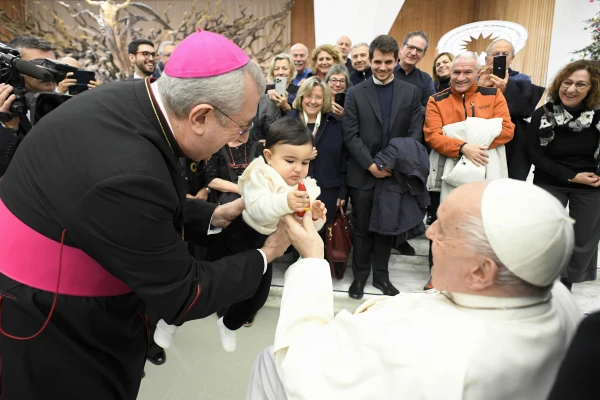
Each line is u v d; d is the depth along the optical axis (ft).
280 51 29.78
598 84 8.14
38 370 3.46
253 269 3.71
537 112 9.15
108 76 24.22
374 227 9.10
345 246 9.73
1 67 4.93
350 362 2.71
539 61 19.86
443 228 2.65
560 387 1.75
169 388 6.88
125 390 4.00
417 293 3.32
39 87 5.50
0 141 4.73
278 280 10.27
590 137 8.66
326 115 9.38
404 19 28.25
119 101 3.22
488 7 25.84
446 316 2.60
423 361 2.39
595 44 15.94
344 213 9.95
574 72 8.22
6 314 3.38
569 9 17.81
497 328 2.45
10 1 28.96
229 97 3.10
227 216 4.62
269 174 4.65
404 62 10.78
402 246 11.37
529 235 2.31
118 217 2.85
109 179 2.82
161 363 7.47
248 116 3.30
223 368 7.39
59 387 3.55
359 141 9.08
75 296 3.38
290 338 3.30
